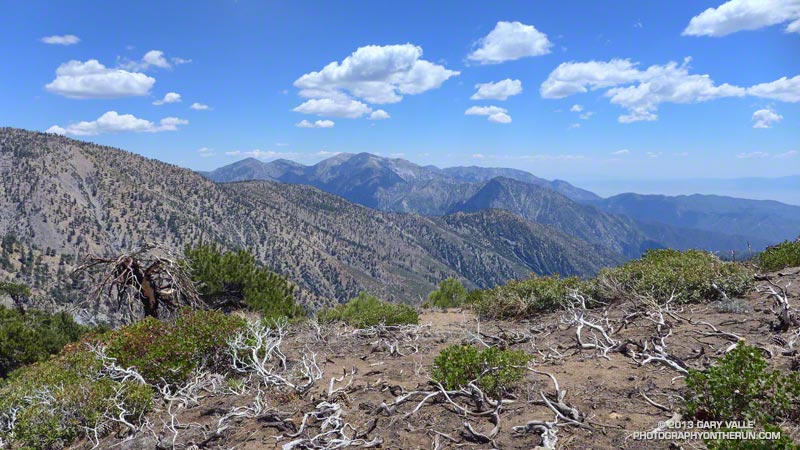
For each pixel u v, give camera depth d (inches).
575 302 354.0
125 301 538.9
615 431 141.7
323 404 182.9
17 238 6304.1
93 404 210.7
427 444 148.9
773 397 127.9
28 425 202.4
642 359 207.2
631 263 414.9
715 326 236.2
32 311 928.9
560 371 203.6
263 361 252.1
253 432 174.9
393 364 256.1
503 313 381.7
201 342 270.7
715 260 398.0
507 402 172.2
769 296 274.5
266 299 588.1
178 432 182.2
